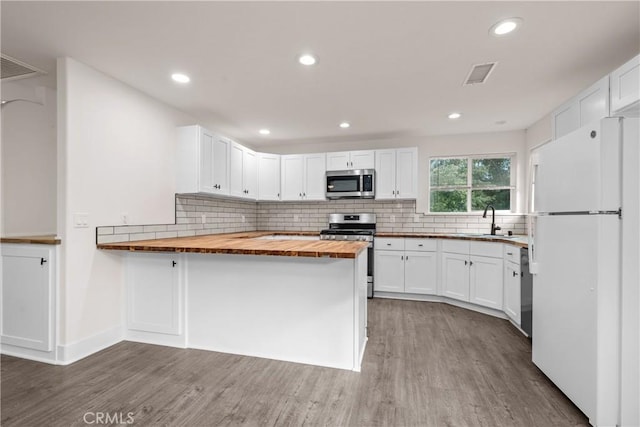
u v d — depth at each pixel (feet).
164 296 8.29
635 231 4.92
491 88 9.09
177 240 9.22
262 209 17.07
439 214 14.56
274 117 11.82
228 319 7.89
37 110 9.00
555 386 6.35
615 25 6.04
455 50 7.00
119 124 8.59
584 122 7.57
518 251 9.34
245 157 13.58
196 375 6.75
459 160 14.83
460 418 5.35
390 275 13.39
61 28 6.17
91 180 7.80
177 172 10.73
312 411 5.53
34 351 7.51
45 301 7.33
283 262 7.50
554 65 7.67
